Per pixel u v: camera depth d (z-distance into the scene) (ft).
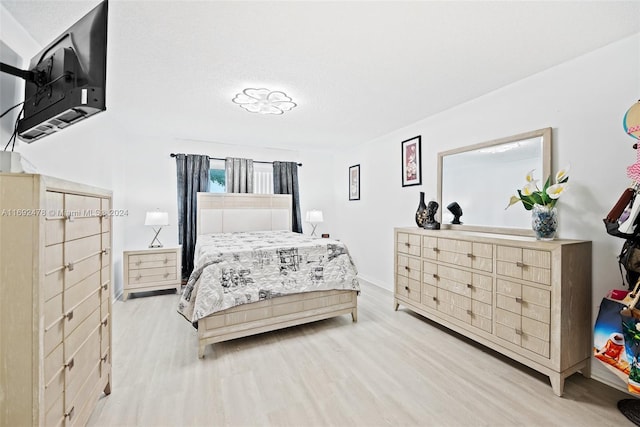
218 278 7.60
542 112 7.16
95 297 4.84
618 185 5.89
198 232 14.20
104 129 10.10
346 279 9.23
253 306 7.84
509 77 7.45
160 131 12.72
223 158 15.28
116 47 5.92
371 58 6.41
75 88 3.65
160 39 5.64
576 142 6.54
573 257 5.88
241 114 10.34
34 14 5.14
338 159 17.83
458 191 9.47
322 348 7.61
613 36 5.65
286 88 8.04
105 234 5.29
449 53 6.22
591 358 6.22
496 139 8.23
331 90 8.18
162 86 7.86
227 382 6.07
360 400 5.50
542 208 6.49
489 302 7.09
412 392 5.74
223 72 7.06
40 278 3.15
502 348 6.77
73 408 4.00
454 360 6.98
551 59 6.54
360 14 4.91
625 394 5.64
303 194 17.60
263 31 5.40
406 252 9.95
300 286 8.48
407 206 12.02
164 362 6.86
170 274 12.12
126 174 13.10
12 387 3.07
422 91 8.30
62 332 3.69
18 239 3.08
